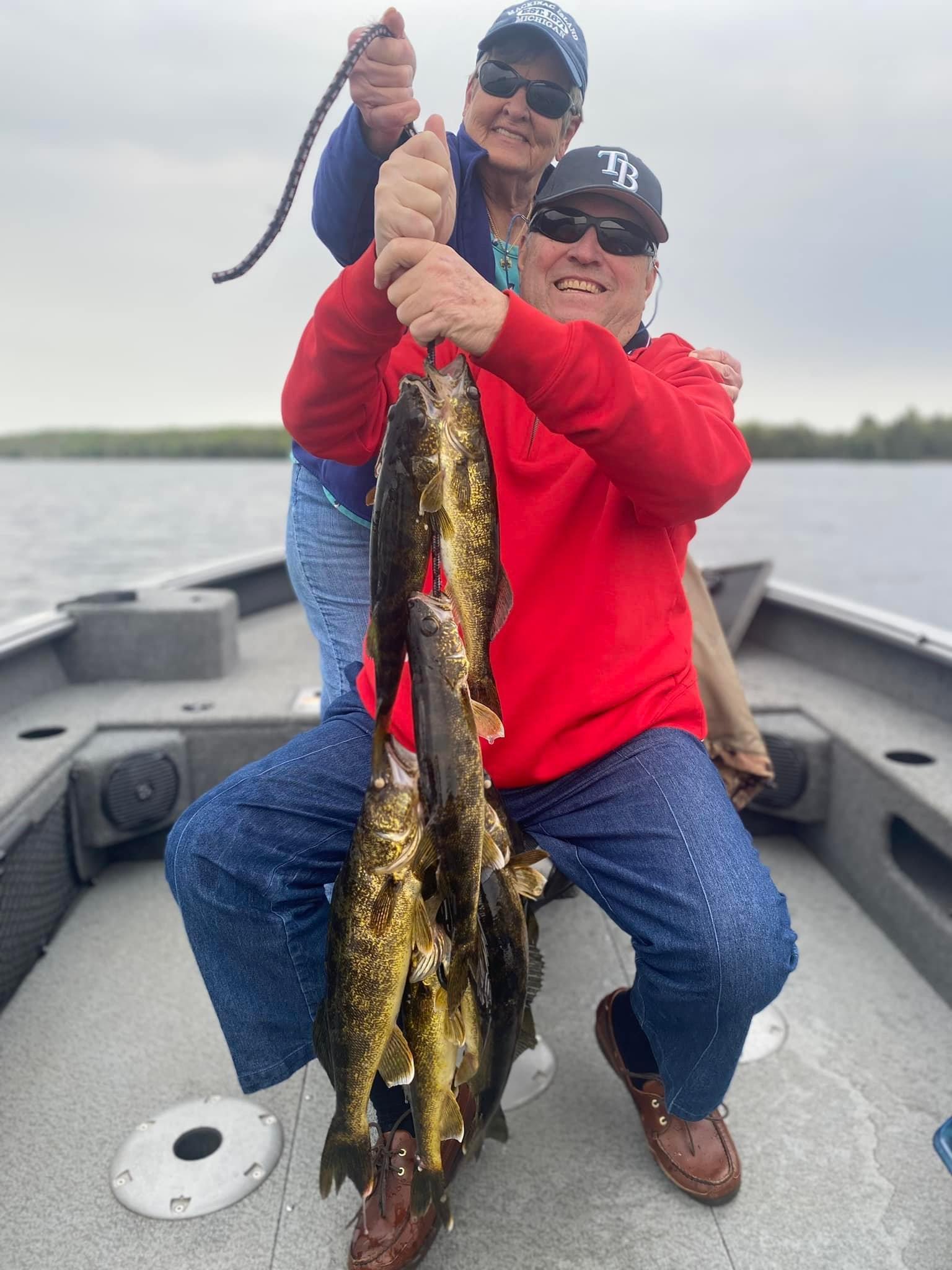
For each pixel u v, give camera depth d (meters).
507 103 2.32
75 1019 2.39
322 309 1.51
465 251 2.42
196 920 1.63
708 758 1.79
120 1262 1.69
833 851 3.08
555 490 1.73
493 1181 1.88
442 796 1.26
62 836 2.84
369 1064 1.39
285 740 3.17
